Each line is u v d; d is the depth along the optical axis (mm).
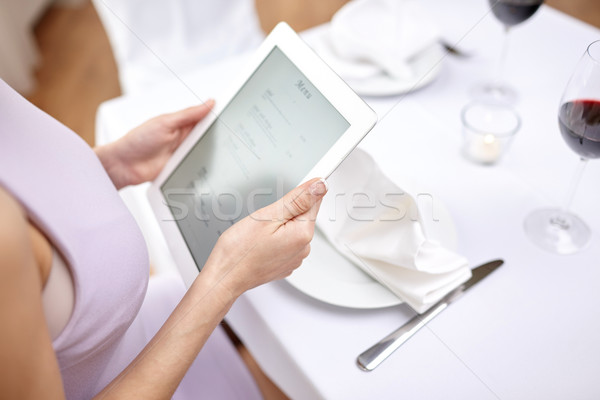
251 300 601
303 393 571
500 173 724
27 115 511
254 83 641
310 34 1027
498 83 883
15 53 1971
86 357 497
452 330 542
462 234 644
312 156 562
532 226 651
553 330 540
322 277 594
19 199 421
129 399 486
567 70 905
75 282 450
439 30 932
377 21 954
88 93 2010
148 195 737
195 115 694
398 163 676
